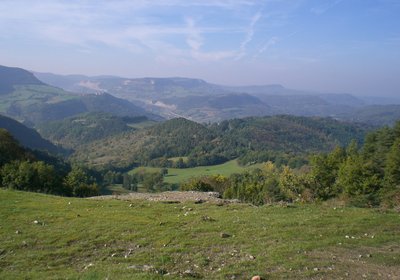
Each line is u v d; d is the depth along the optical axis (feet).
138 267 39.42
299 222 57.52
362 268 39.24
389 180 129.90
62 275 38.75
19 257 45.60
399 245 47.11
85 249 48.14
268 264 40.14
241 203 78.28
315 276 36.96
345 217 61.05
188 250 46.16
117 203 76.59
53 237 52.54
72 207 71.36
